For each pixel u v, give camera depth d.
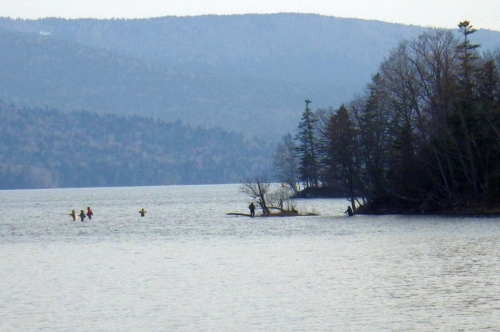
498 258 81.50
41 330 53.19
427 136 159.75
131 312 58.41
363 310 57.31
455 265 77.56
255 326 53.12
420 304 58.84
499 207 144.88
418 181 153.75
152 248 107.25
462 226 120.81
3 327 54.19
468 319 53.72
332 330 51.59
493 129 144.75
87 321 55.66
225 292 65.88
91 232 145.50
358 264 81.19
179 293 65.88
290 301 61.22
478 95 159.62
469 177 151.62
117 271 81.19
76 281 74.12
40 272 81.50
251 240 115.31
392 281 69.25
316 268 79.19
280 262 85.31
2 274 80.31
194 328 53.00
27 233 146.75
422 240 102.38
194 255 95.75
